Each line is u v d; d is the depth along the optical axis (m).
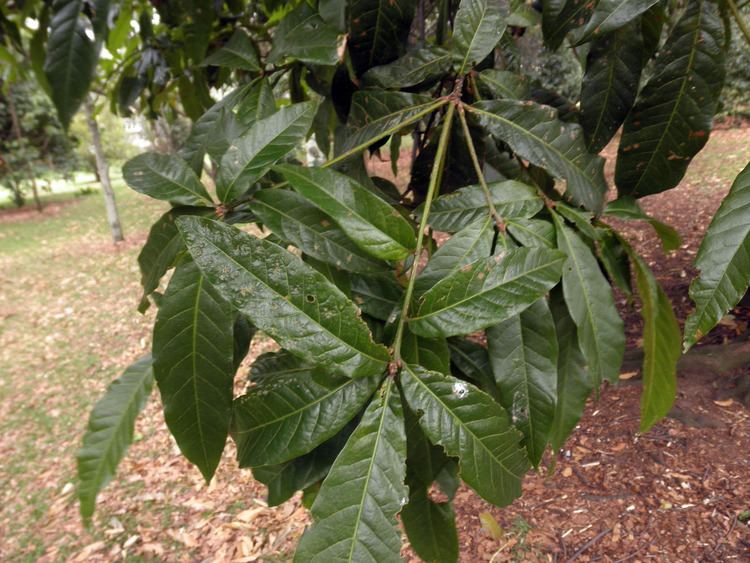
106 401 0.86
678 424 3.84
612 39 0.94
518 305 0.60
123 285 8.58
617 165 0.94
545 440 0.71
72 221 14.34
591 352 0.72
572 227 0.83
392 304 0.76
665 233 0.94
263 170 0.72
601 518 3.27
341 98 1.11
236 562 3.42
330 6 0.98
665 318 0.82
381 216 0.67
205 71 1.71
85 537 3.78
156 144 13.84
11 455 4.73
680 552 2.96
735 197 0.68
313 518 0.54
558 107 1.17
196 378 0.69
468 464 0.60
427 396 0.60
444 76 0.99
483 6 0.87
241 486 4.10
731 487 3.25
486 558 3.14
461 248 0.70
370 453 0.56
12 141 14.62
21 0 1.26
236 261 0.57
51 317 7.52
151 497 4.07
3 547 3.78
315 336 0.58
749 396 3.82
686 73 0.86
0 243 12.05
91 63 0.83
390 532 0.54
